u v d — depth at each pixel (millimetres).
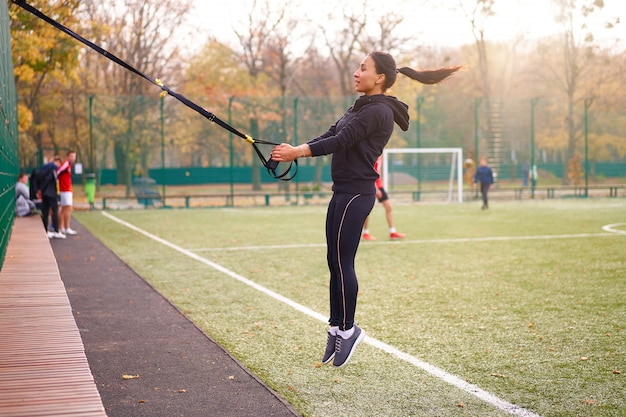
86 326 6609
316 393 4602
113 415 4176
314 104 29406
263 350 5699
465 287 8641
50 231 15094
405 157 33344
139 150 28531
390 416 4152
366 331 6340
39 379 3738
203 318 6957
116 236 15445
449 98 30922
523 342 5875
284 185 30672
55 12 16922
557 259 11023
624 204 25516
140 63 36875
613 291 8172
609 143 33312
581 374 4938
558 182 34500
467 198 29672
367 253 12117
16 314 5312
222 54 37625
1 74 7953
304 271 10148
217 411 4234
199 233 16141
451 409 4266
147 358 5457
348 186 4281
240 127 29578
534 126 31750
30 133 30172
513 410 4227
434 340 5984
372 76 4297
